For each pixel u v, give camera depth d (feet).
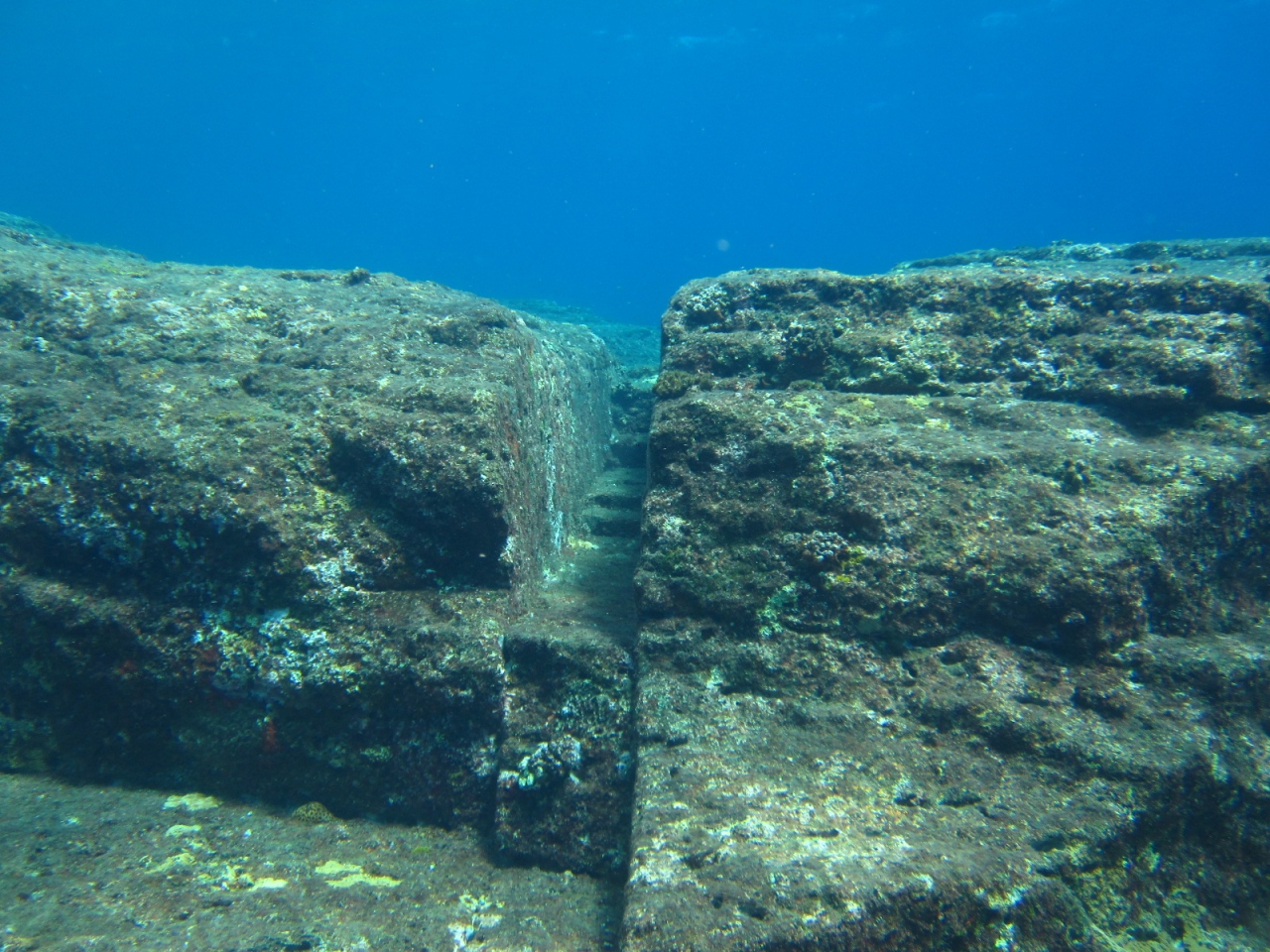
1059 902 7.54
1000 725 9.20
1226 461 10.96
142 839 9.77
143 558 11.15
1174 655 9.60
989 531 10.48
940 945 6.99
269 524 11.07
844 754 9.29
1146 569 10.07
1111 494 10.68
